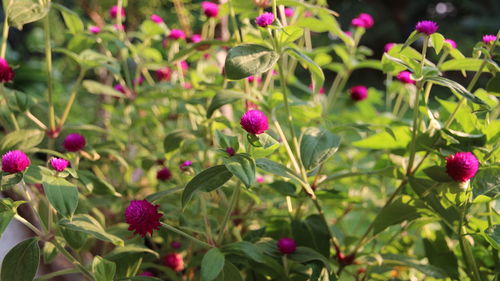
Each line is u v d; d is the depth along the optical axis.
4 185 0.65
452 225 0.73
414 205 0.75
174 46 1.01
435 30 0.70
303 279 0.75
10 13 0.75
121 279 0.69
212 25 0.96
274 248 0.74
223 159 0.65
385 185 1.01
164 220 0.84
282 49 0.70
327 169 1.00
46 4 0.78
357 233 1.08
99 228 0.68
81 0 1.44
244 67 0.67
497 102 0.79
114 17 1.11
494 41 0.74
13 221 0.81
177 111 0.96
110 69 0.90
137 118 1.04
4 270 0.66
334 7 4.41
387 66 0.77
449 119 0.75
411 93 0.95
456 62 0.75
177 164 0.97
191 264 0.81
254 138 0.66
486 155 0.74
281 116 1.03
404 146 0.81
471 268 0.74
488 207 0.75
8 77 0.79
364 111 1.17
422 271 0.75
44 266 0.79
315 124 0.91
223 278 0.70
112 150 0.89
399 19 4.70
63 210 0.64
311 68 0.73
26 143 0.77
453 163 0.69
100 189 0.77
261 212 0.90
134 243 0.76
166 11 1.60
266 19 0.70
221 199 0.87
